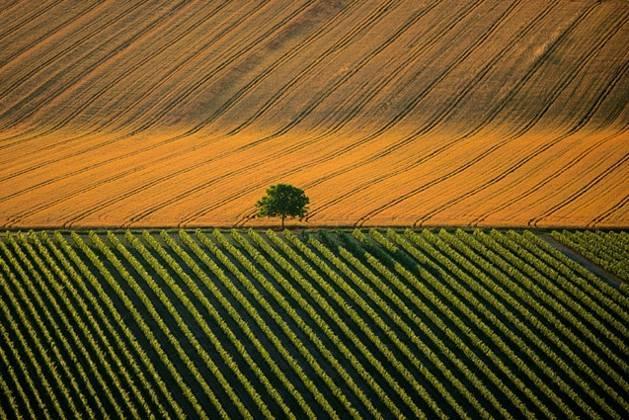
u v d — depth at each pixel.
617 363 130.62
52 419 120.38
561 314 142.62
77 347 134.50
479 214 178.00
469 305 146.12
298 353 133.88
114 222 175.50
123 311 143.50
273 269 153.50
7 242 164.62
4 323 139.75
